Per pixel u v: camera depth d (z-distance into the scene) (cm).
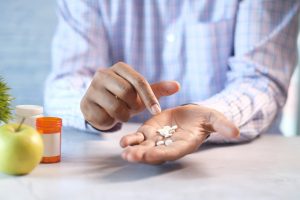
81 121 106
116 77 93
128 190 75
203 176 82
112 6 136
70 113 109
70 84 118
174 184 78
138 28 137
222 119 87
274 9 126
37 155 80
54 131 86
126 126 115
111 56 141
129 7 135
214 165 88
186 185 78
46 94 121
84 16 134
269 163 90
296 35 129
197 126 90
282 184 80
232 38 133
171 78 138
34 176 80
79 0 134
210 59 134
